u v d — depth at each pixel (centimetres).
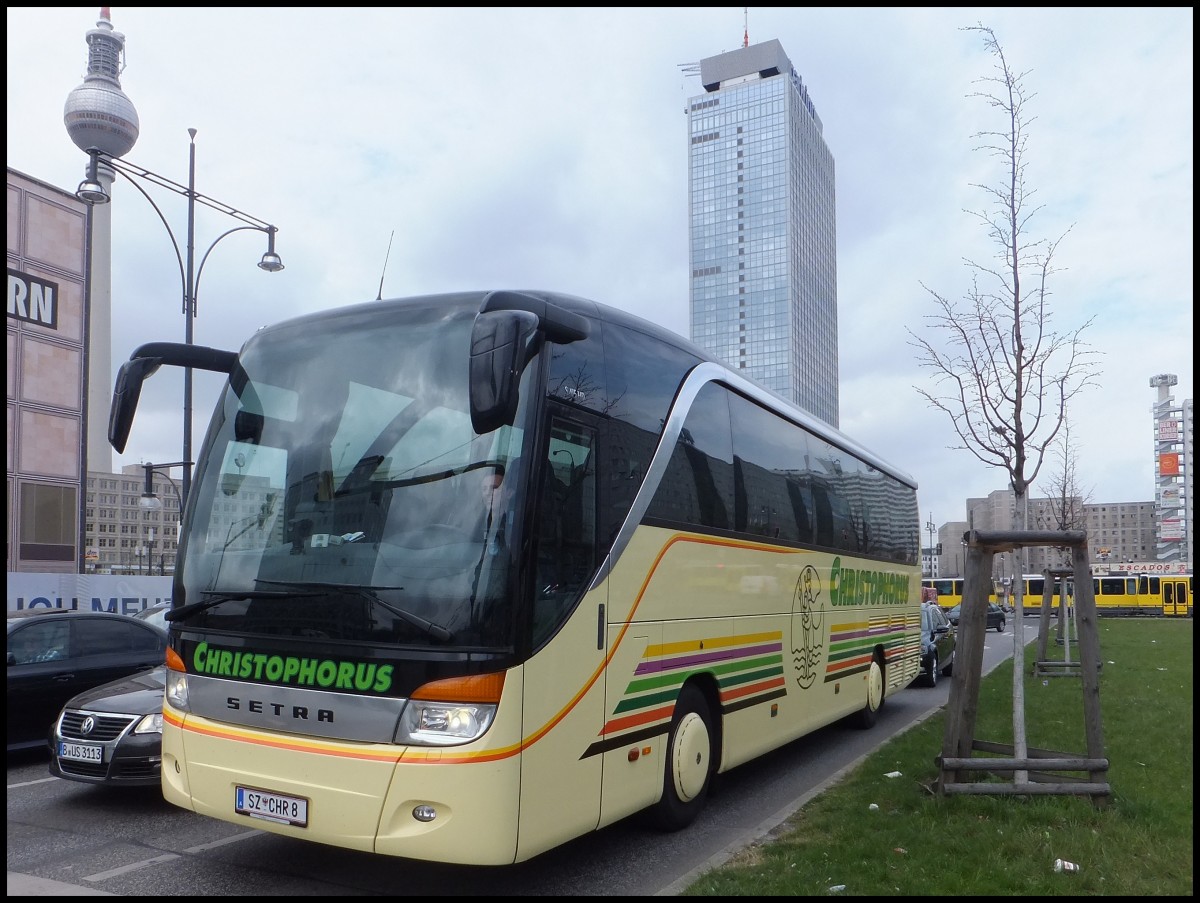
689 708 697
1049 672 1788
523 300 503
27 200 2811
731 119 13688
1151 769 837
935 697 1606
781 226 13112
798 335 13012
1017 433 1077
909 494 1544
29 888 558
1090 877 545
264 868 600
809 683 948
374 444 535
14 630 944
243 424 586
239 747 520
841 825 659
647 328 687
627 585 598
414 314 566
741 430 819
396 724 475
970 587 757
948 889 527
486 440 508
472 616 477
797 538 932
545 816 502
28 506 2791
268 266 1939
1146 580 6175
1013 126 1081
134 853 633
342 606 499
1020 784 711
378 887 566
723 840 670
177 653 564
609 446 593
